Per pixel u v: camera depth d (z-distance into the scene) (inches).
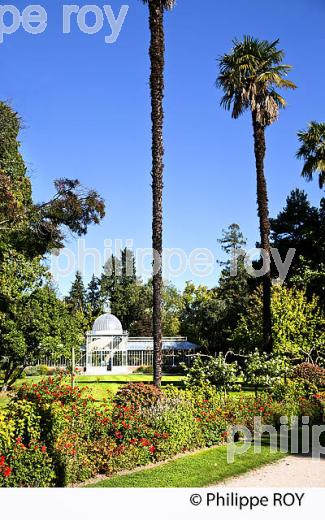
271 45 858.8
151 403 481.4
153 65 647.1
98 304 2536.9
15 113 772.6
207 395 571.8
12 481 316.8
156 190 638.5
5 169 830.5
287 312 908.6
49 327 954.7
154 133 643.5
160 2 650.8
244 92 831.1
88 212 781.3
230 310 1785.2
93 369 1749.5
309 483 355.9
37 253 934.4
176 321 2252.7
